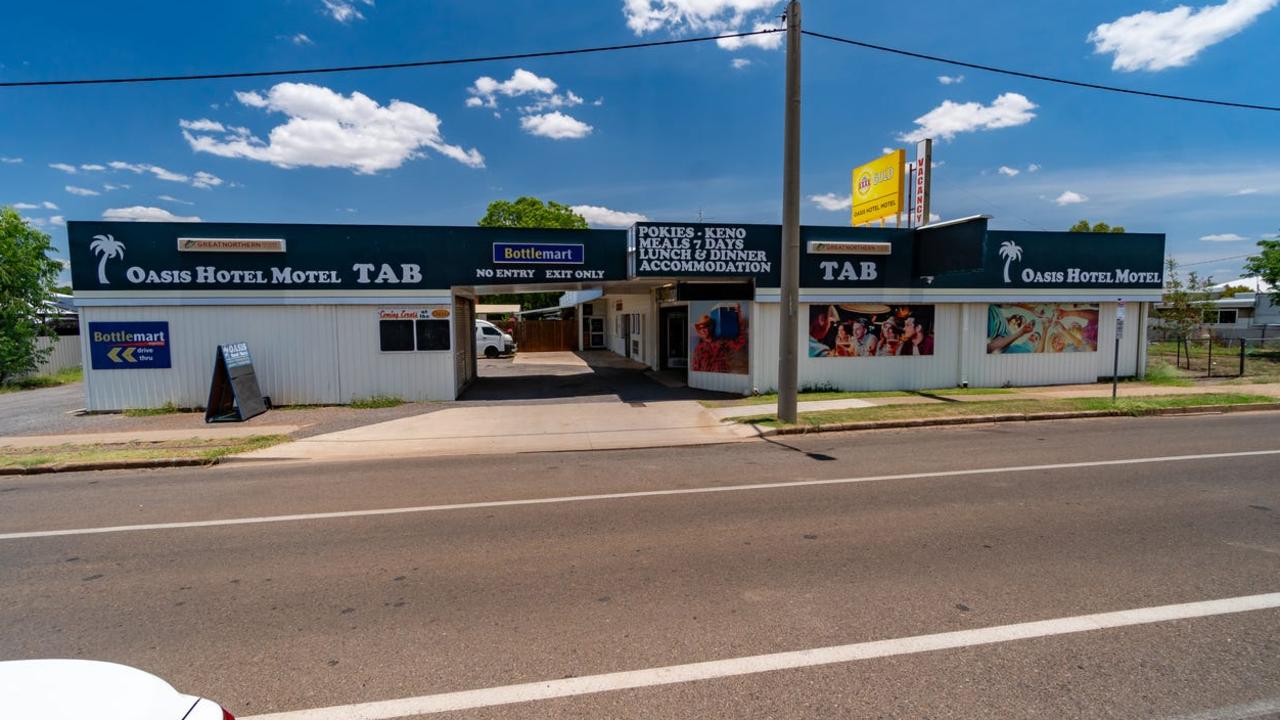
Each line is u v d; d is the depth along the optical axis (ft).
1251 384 56.03
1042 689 10.86
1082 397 47.88
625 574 16.20
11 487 26.78
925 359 55.67
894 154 56.75
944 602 14.24
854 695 10.78
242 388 44.57
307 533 19.99
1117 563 16.35
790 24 37.47
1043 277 57.06
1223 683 10.98
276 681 11.48
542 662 12.02
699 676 11.45
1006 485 24.45
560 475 27.68
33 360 75.05
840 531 19.22
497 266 51.49
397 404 49.60
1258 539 18.03
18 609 14.65
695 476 27.04
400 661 12.13
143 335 47.50
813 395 51.26
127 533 20.22
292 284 49.03
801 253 52.95
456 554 17.88
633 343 94.58
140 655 12.48
